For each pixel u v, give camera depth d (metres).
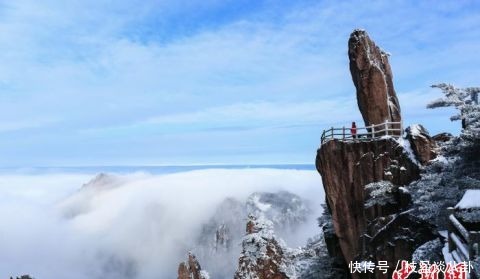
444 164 28.16
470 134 25.38
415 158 32.22
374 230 29.72
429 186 26.77
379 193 31.12
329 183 34.94
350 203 34.03
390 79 39.91
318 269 37.44
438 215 25.81
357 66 38.09
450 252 19.27
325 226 39.31
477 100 27.20
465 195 19.27
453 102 26.64
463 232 16.67
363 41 38.66
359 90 38.06
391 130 35.06
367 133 35.25
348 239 33.84
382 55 40.28
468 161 26.33
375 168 33.25
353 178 34.06
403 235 27.38
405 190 30.73
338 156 34.75
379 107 37.03
